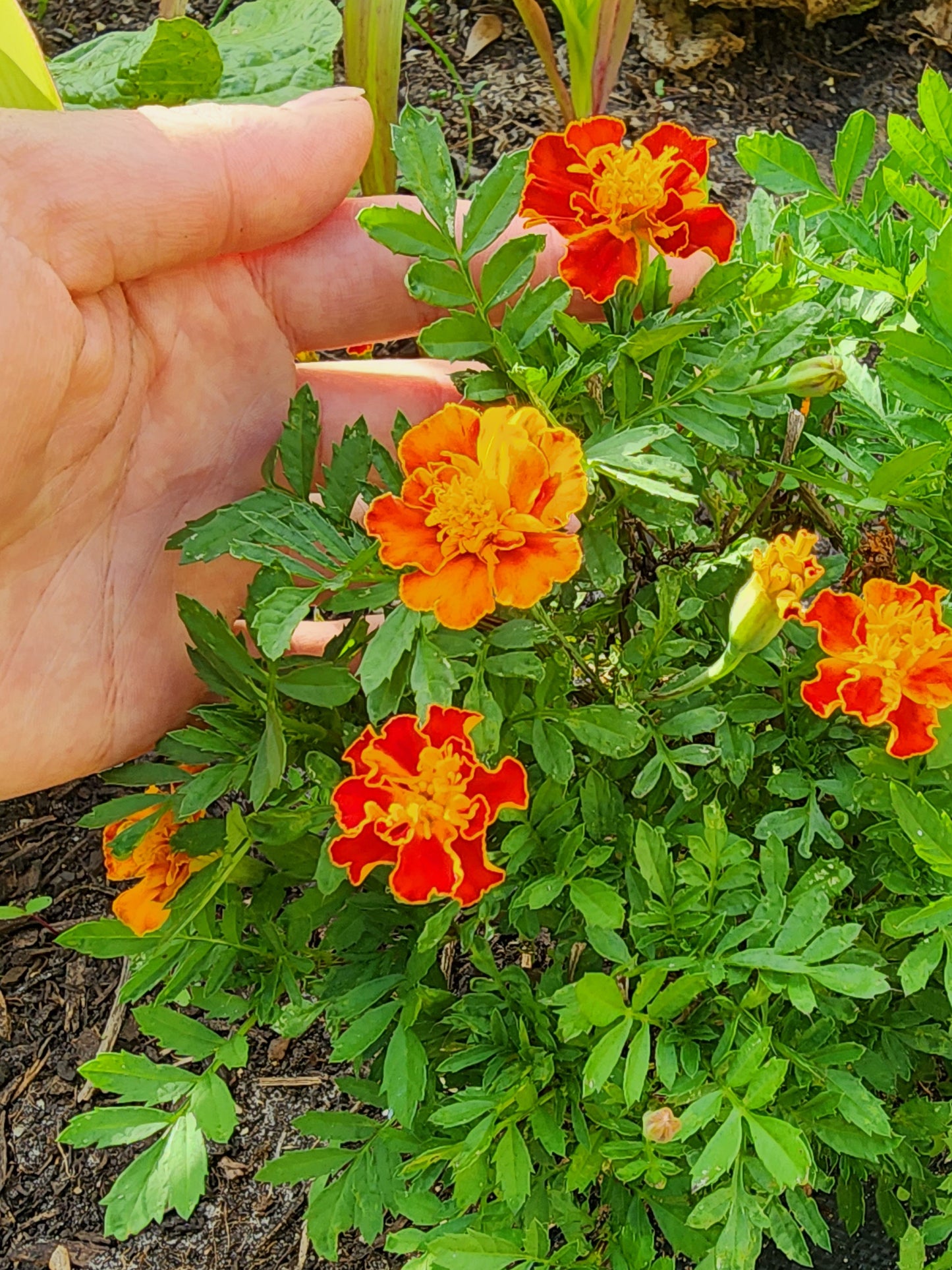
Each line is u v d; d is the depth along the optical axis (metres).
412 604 0.18
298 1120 0.22
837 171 0.26
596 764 0.23
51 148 0.23
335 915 0.25
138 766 0.21
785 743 0.24
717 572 0.24
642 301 0.22
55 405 0.23
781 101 0.49
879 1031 0.23
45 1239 0.32
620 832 0.22
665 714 0.23
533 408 0.19
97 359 0.24
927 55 0.50
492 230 0.20
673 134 0.22
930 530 0.24
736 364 0.21
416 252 0.20
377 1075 0.24
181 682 0.28
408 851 0.18
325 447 0.28
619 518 0.25
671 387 0.21
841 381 0.21
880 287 0.23
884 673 0.19
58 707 0.27
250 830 0.21
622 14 0.39
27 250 0.22
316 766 0.21
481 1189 0.20
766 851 0.20
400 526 0.18
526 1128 0.22
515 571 0.17
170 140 0.24
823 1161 0.23
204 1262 0.31
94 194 0.23
